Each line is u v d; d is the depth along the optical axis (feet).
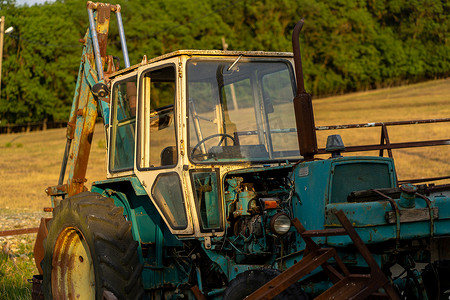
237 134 16.38
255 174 16.03
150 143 16.51
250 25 321.52
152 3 303.89
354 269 13.52
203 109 15.80
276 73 17.51
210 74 16.06
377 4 354.33
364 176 14.20
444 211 12.84
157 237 17.34
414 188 12.33
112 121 18.43
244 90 16.85
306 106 14.52
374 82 337.11
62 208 17.69
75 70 255.70
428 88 271.69
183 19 299.17
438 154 75.82
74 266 17.93
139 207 18.19
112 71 21.76
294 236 14.38
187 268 16.90
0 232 27.96
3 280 24.43
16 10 272.10
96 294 15.51
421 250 13.46
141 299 15.61
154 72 16.38
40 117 256.52
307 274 13.62
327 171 13.61
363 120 142.82
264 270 13.93
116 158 18.28
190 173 15.02
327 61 327.67
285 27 329.72
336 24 328.70
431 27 345.10
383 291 12.23
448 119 21.24
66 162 22.45
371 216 12.39
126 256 15.56
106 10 21.97
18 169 109.19
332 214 13.05
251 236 14.62
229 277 15.28
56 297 17.75
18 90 251.80
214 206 15.20
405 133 106.73
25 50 252.42
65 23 260.62
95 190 18.65
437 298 14.15
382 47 335.26
